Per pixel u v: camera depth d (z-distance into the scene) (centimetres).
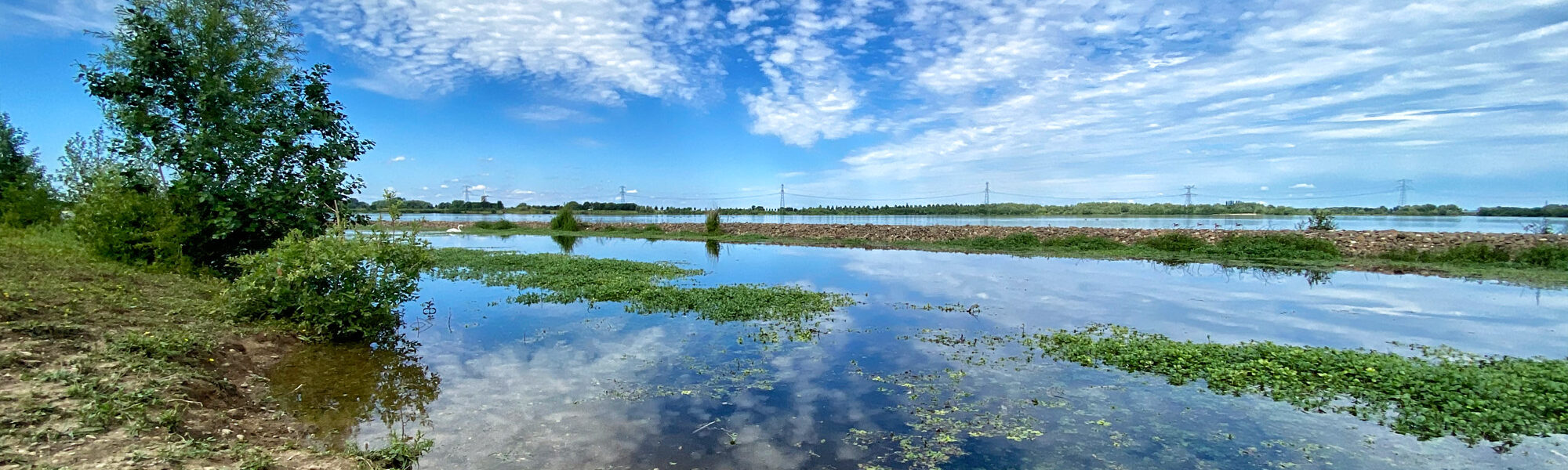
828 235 3588
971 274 1753
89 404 455
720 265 2048
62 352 564
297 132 1238
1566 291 1382
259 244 1238
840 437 566
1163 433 576
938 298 1317
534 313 1130
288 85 1269
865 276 1722
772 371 763
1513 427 560
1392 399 643
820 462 516
